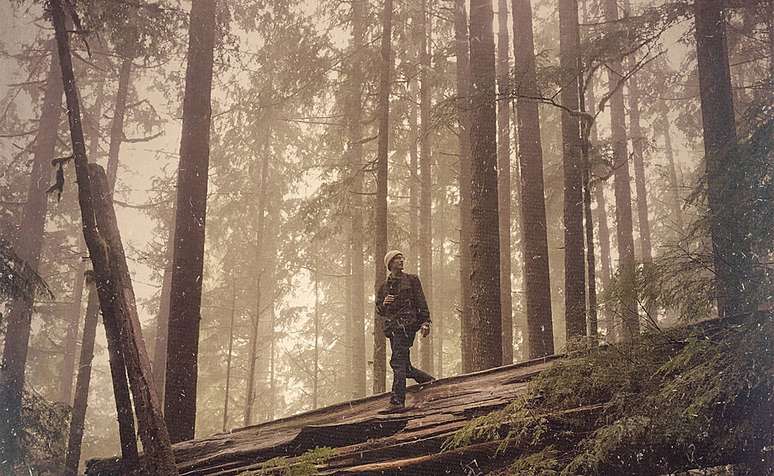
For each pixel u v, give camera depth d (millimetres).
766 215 5703
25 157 20781
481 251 10633
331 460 6371
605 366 5801
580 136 12398
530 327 12664
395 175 23688
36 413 11242
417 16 18203
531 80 11008
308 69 17078
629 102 24484
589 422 5684
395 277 7598
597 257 28203
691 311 6109
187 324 10414
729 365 4773
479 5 11867
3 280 10320
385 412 6867
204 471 6926
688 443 5074
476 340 10328
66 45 8047
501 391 6504
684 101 22031
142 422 6945
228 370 24406
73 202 24547
